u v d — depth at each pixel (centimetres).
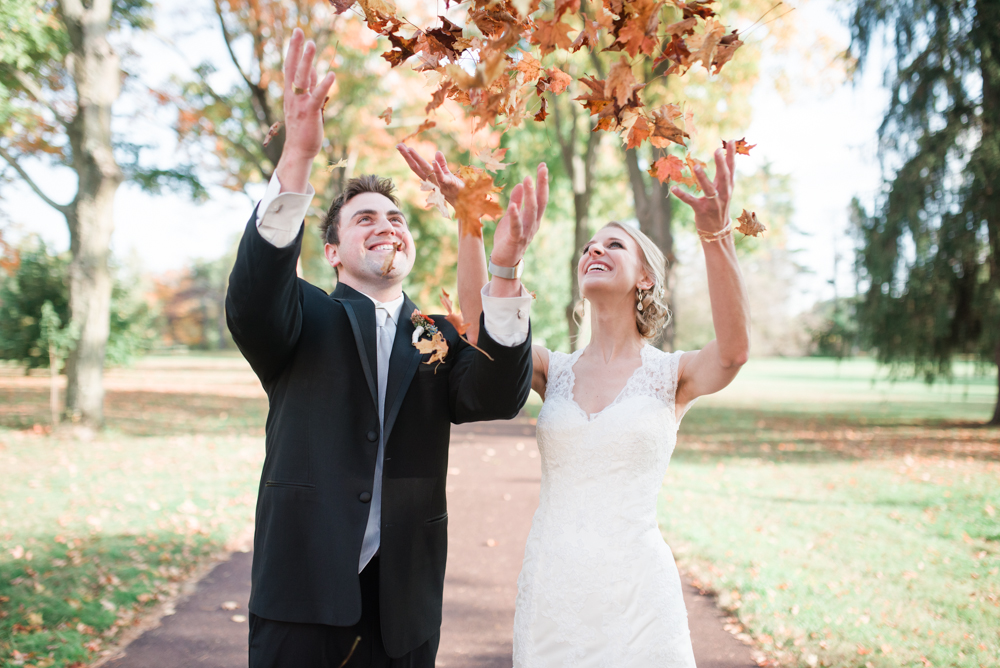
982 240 1202
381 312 225
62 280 1523
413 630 203
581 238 1612
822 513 644
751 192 1641
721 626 388
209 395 1908
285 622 188
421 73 158
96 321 1075
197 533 558
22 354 1523
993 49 1153
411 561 205
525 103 155
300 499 196
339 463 200
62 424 1052
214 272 7050
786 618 390
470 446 1105
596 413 219
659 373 220
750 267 5856
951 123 1195
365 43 1098
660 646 199
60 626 370
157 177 1327
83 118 1055
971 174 1177
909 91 1232
